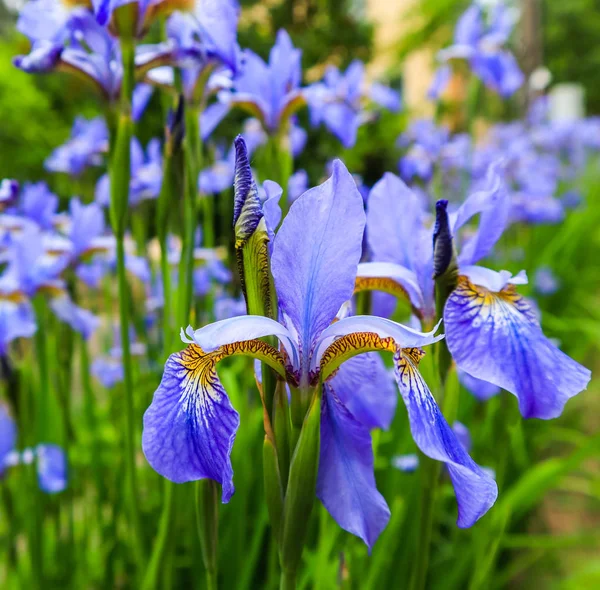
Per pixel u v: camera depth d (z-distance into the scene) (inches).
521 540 13.8
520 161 31.3
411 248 8.4
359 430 6.9
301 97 13.2
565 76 129.4
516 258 26.3
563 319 24.3
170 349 10.8
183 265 10.2
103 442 16.5
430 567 14.1
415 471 12.0
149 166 15.9
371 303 8.9
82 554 12.9
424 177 25.7
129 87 9.5
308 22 38.7
